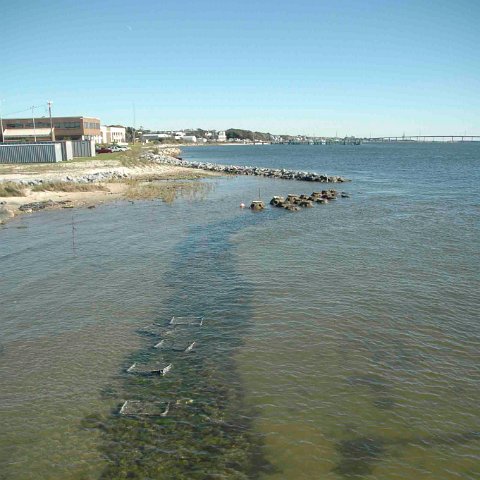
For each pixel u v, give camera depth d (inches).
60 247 1088.2
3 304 736.3
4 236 1202.6
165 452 409.4
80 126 5137.8
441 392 495.2
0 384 512.7
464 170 3526.1
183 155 6756.9
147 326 658.8
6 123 5123.0
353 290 785.6
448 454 406.0
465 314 685.9
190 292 787.4
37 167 2684.5
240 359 566.3
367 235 1195.9
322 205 1722.4
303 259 972.6
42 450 410.6
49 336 628.7
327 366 547.5
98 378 526.3
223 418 455.5
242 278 854.5
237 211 1595.7
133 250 1062.4
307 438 426.6
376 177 2957.7
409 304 724.0
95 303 741.3
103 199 1849.2
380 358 564.7
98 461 398.0
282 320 672.4
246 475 382.6
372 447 414.9
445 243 1101.7
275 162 4985.2
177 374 534.6
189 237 1192.2
